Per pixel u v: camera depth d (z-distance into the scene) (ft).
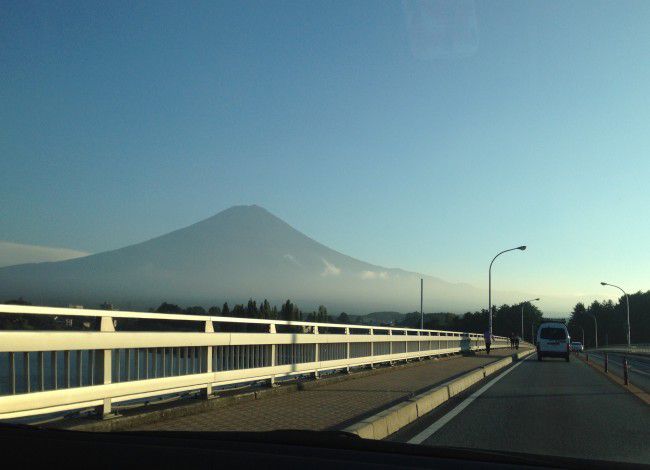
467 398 48.60
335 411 33.71
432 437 30.40
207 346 34.76
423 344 95.40
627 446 28.96
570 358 149.89
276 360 44.04
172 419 29.86
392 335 77.05
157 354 30.45
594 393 54.19
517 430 32.89
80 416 26.43
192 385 32.81
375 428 28.63
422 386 49.39
